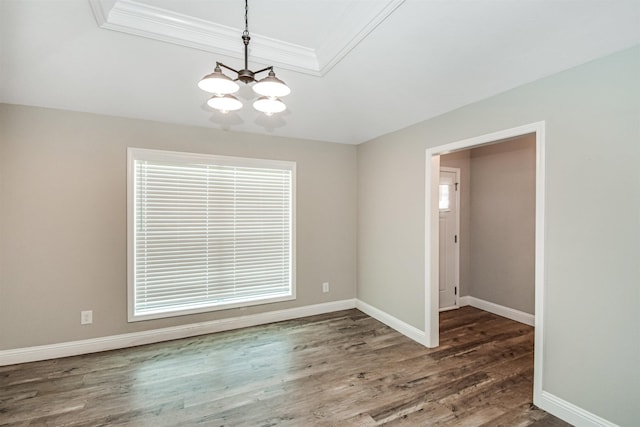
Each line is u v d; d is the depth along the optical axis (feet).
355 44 7.61
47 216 9.06
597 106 5.94
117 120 9.86
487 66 7.16
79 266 9.44
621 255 5.66
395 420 6.59
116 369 8.61
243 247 11.94
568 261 6.42
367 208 13.28
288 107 10.66
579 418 6.25
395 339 10.71
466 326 11.84
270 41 8.10
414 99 9.23
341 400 7.28
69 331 9.36
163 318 10.55
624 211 5.61
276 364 8.95
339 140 13.34
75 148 9.34
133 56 7.82
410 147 10.80
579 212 6.23
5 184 8.64
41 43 7.12
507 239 12.80
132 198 10.05
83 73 8.12
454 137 9.07
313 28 7.64
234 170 11.74
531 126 7.04
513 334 11.10
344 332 11.30
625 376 5.62
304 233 12.98
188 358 9.29
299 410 6.91
